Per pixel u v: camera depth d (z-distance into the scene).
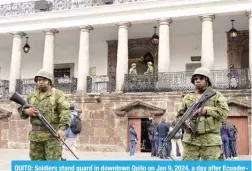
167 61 25.55
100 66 31.88
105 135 25.72
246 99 23.05
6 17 29.61
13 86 29.08
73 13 27.98
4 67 35.47
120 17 26.89
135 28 28.67
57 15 28.42
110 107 25.95
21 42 29.98
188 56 29.84
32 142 6.09
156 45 30.41
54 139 5.98
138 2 26.30
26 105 5.96
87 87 27.47
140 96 25.30
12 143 28.11
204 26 24.97
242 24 27.52
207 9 25.00
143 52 32.38
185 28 28.52
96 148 25.69
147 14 26.30
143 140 25.86
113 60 31.48
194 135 5.51
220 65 28.81
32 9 29.59
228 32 28.81
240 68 26.27
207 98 5.45
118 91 26.03
